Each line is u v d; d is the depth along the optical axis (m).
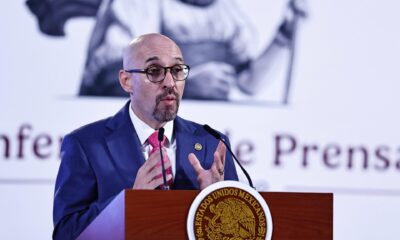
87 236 5.25
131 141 6.09
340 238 8.71
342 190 8.75
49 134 8.27
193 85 8.57
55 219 5.86
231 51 8.70
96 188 5.96
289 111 8.75
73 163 5.98
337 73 8.90
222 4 8.73
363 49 8.98
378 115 8.91
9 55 8.27
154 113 5.97
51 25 8.38
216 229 4.61
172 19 8.61
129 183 5.91
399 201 8.83
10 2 8.32
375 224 8.77
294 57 8.83
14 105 8.22
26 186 8.17
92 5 8.48
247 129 8.64
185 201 4.62
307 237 4.81
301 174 8.69
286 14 8.85
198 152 6.13
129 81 6.17
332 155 8.77
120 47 8.49
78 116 8.37
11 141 8.17
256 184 8.59
